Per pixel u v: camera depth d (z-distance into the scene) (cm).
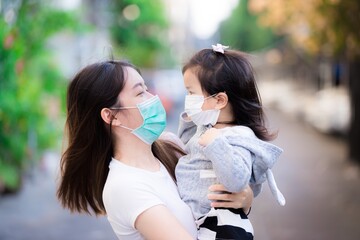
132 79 210
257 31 4166
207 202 206
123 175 202
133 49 2384
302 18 1072
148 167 211
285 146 1439
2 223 667
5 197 809
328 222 683
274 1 1074
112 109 207
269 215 721
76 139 214
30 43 880
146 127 208
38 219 689
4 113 743
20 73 788
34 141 891
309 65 2345
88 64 220
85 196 225
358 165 1110
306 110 1984
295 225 673
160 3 2511
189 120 238
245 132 204
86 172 220
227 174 190
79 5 1406
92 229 643
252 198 206
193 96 213
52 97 930
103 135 213
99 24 1927
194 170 213
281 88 3253
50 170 1009
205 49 222
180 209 204
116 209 199
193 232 206
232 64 213
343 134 1552
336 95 1669
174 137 242
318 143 1489
